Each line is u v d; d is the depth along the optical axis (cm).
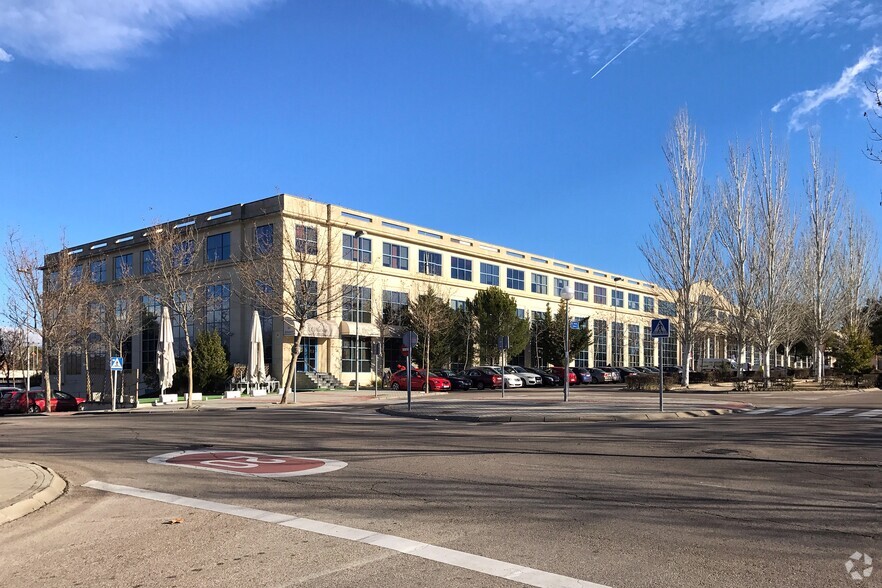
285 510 748
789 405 2475
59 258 3697
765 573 514
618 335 7338
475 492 831
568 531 641
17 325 3806
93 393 4828
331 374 4441
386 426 1777
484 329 5166
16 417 2656
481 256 5769
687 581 496
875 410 2206
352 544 602
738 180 4109
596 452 1188
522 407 2272
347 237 4597
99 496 857
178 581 514
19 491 834
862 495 805
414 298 5072
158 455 1235
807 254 4562
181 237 4009
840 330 4928
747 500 779
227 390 3816
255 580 511
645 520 683
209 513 741
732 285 4112
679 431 1533
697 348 5669
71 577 531
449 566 535
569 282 6825
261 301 3631
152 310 4834
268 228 4203
